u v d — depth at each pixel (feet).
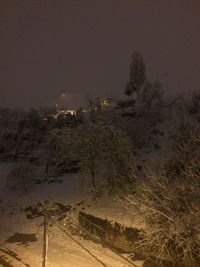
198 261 38.45
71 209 55.67
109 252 46.50
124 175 55.06
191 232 38.45
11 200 66.69
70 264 44.60
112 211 50.39
